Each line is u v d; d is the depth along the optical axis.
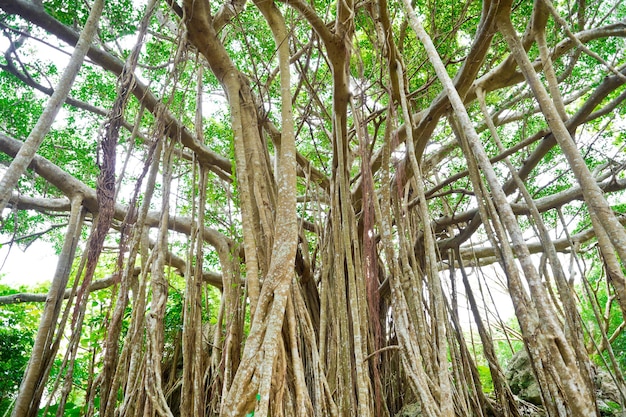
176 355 7.09
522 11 5.85
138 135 5.80
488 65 6.58
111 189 4.47
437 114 5.51
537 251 8.34
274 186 4.70
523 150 7.32
